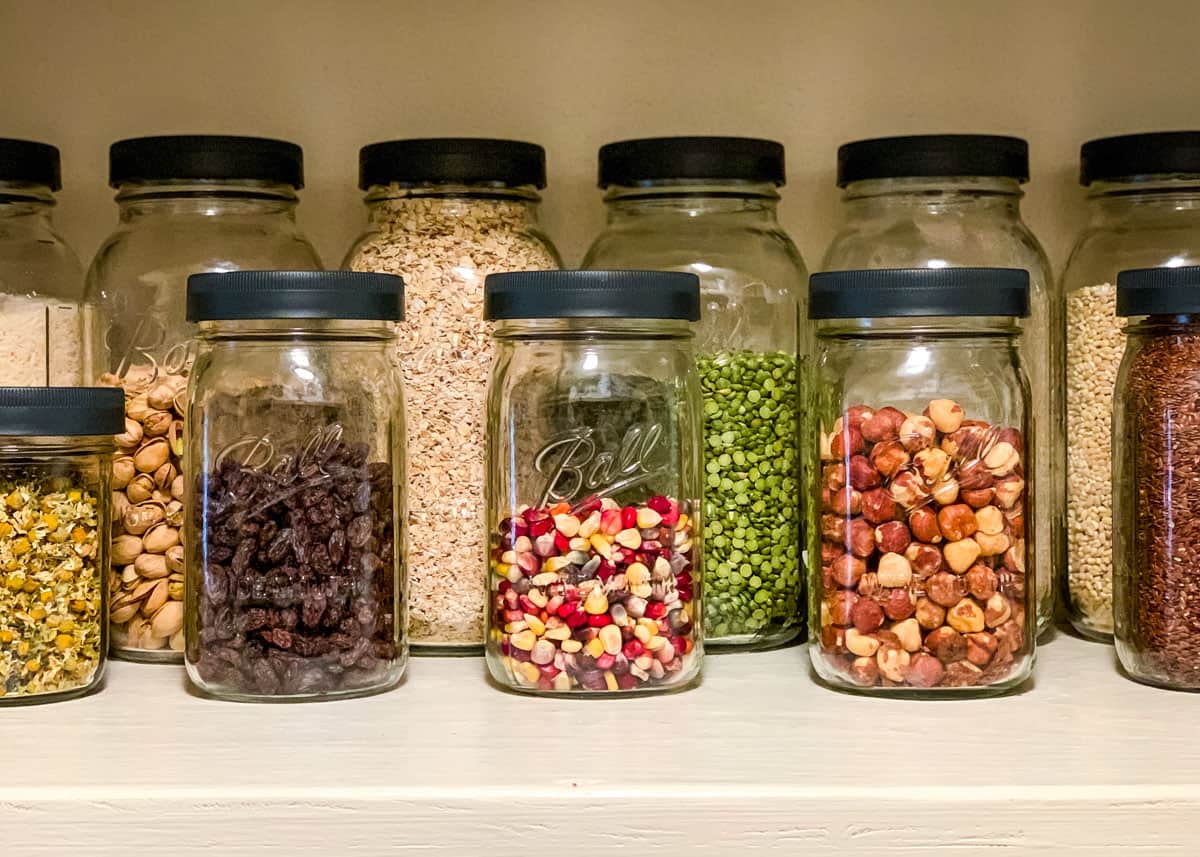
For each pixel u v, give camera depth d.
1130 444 0.93
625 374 0.92
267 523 0.90
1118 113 1.21
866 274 0.88
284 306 0.87
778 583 1.05
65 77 1.21
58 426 0.89
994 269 0.87
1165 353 0.91
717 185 1.07
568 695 0.90
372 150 1.04
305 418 0.92
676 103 1.22
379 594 0.92
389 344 0.96
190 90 1.21
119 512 1.03
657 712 0.87
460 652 1.04
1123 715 0.85
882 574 0.89
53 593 0.91
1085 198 1.20
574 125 1.22
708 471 1.04
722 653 1.04
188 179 1.03
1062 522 1.12
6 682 0.89
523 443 0.92
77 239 1.21
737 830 0.72
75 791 0.72
